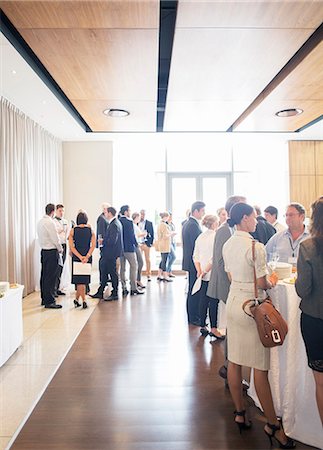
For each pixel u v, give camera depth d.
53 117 6.59
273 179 9.21
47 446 2.24
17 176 6.04
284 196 8.95
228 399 2.79
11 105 5.79
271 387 2.44
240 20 3.31
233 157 9.46
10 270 5.80
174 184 9.48
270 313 2.07
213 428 2.41
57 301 5.95
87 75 4.55
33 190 6.78
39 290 6.75
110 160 8.73
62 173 8.68
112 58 4.08
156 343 4.02
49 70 4.40
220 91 5.18
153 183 9.29
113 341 4.09
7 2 3.03
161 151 9.40
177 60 4.14
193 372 3.28
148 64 4.24
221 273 3.12
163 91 6.10
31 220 6.57
